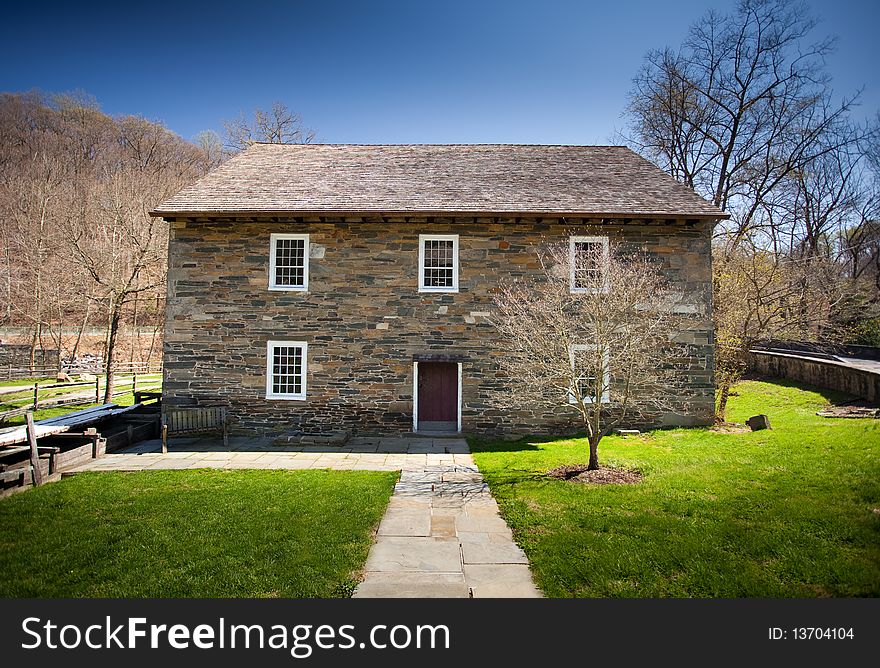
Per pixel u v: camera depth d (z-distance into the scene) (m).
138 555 5.45
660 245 12.52
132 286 23.92
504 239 12.67
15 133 38.78
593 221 12.48
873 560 4.90
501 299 12.38
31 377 25.64
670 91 23.27
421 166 14.95
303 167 14.85
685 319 12.45
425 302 12.69
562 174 14.49
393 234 12.80
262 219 12.60
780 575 4.78
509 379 12.55
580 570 5.01
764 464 8.30
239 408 12.70
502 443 11.79
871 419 11.44
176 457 10.56
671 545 5.44
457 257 12.71
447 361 12.61
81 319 34.19
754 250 17.62
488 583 4.88
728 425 12.41
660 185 13.79
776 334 15.72
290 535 5.98
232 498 7.47
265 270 12.77
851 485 6.82
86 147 41.72
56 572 5.11
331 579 4.91
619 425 12.49
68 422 11.12
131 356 31.80
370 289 12.74
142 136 43.84
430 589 4.76
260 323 12.75
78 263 23.28
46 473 8.64
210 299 12.75
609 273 9.02
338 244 12.82
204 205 12.51
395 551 5.61
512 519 6.46
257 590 4.73
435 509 7.05
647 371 10.61
